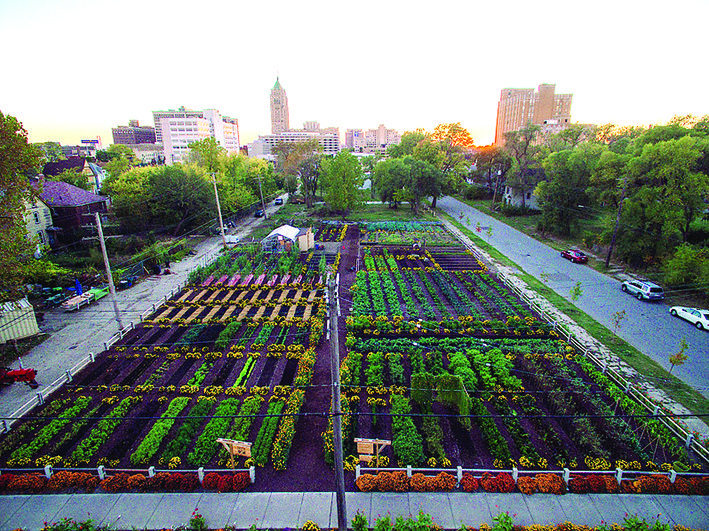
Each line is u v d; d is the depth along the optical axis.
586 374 23.42
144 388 22.36
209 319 31.00
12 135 23.25
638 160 39.28
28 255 27.86
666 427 18.83
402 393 21.64
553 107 180.50
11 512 15.20
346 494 15.73
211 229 61.59
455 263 45.69
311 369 24.17
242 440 18.38
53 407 20.98
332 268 43.62
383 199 80.31
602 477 15.96
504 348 26.20
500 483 15.80
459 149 85.69
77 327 30.47
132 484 16.11
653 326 29.81
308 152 82.19
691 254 34.06
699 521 14.50
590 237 50.00
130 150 144.00
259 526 14.55
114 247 49.81
